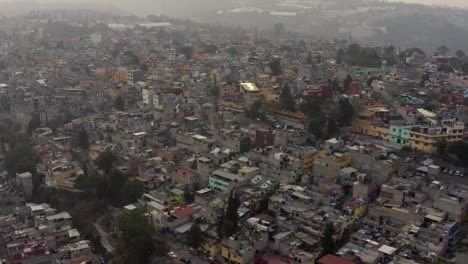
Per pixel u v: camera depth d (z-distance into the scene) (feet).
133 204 640.17
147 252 544.62
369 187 577.02
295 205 559.38
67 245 574.56
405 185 574.15
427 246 467.93
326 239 477.36
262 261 485.97
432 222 499.51
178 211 581.53
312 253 479.41
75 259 545.03
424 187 566.36
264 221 538.88
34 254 544.21
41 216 630.74
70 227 618.03
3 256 563.89
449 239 488.02
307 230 520.01
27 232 591.37
